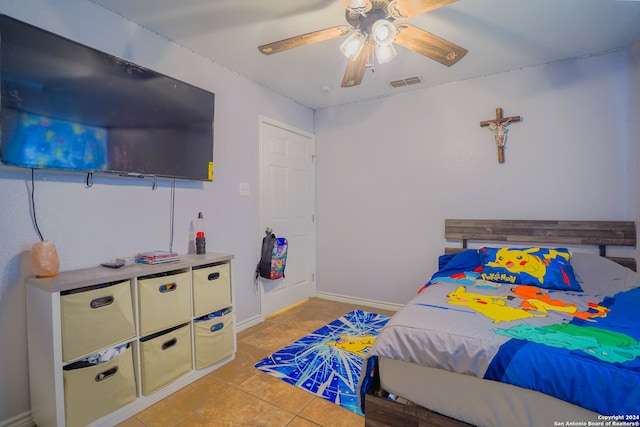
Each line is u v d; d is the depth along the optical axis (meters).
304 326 2.92
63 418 1.40
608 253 2.46
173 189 2.30
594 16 2.01
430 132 3.18
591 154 2.52
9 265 1.55
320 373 2.07
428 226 3.21
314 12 1.96
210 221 2.58
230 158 2.76
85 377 1.47
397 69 2.77
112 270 1.72
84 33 1.82
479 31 2.18
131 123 1.92
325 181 3.84
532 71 2.72
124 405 1.62
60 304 1.40
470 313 1.56
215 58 2.55
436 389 1.29
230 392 1.87
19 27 1.48
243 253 2.88
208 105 2.40
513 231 2.77
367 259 3.56
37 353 1.50
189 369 1.96
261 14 1.98
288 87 3.17
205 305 2.06
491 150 2.90
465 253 2.79
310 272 3.84
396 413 1.36
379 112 3.46
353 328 2.85
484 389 1.19
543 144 2.69
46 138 1.57
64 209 1.74
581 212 2.56
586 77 2.53
